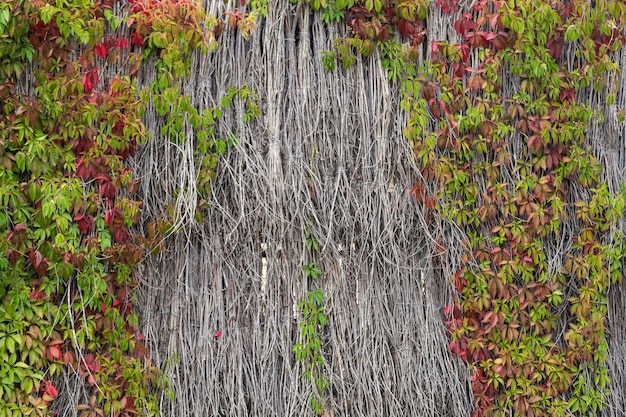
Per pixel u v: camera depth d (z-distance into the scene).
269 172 3.12
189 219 3.06
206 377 3.09
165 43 2.95
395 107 3.26
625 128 3.46
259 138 3.15
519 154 3.34
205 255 3.14
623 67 3.49
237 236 3.14
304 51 3.21
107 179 2.91
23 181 2.85
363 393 3.19
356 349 3.19
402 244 3.27
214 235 3.14
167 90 2.98
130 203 2.94
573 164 3.33
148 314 3.06
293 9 3.22
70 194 2.83
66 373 2.91
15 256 2.76
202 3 3.10
